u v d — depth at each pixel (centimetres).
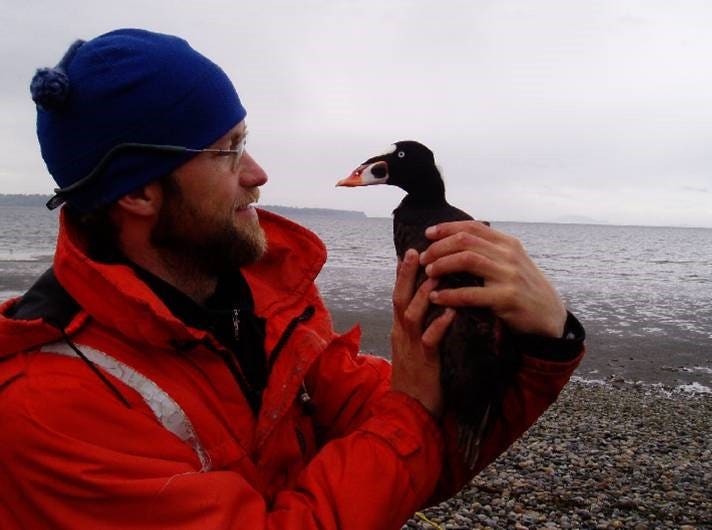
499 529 238
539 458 330
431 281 71
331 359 85
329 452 66
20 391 60
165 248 73
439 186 115
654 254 2834
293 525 60
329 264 1777
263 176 77
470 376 74
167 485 58
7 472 61
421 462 67
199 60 72
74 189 69
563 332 71
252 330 76
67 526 59
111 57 68
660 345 730
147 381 64
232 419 69
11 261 1586
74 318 64
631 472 314
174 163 68
